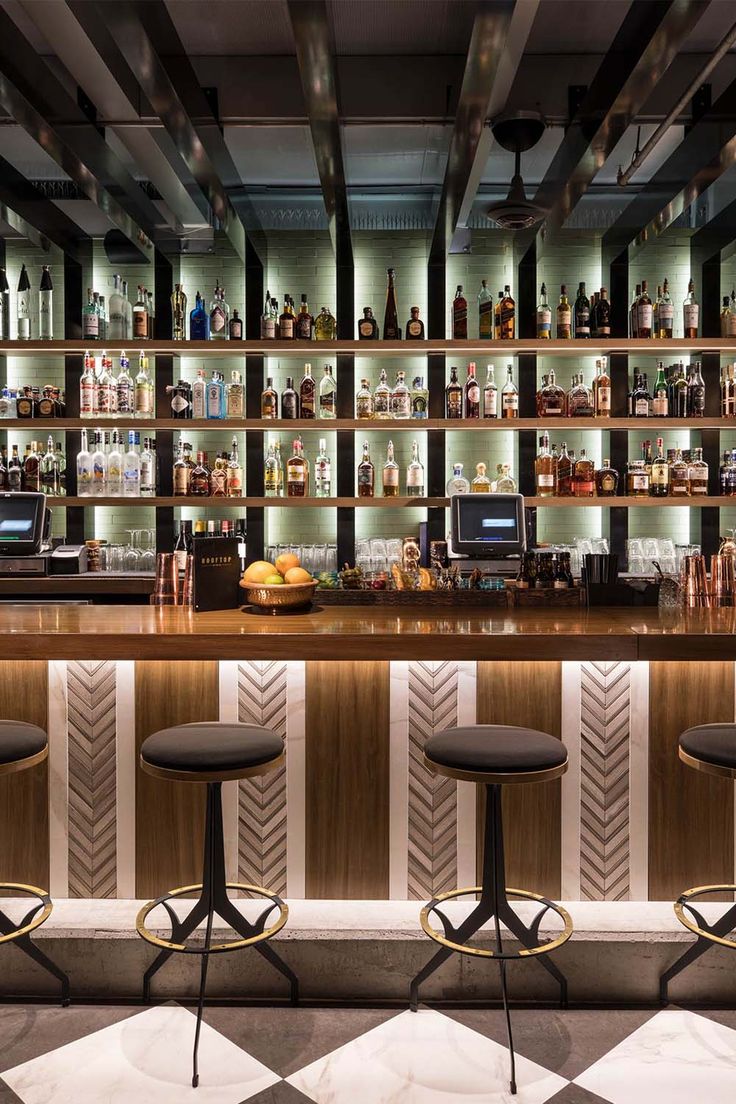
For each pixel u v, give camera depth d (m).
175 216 5.01
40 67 3.06
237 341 4.78
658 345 4.75
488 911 2.25
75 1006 2.38
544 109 3.94
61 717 2.66
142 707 2.66
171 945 2.14
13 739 2.18
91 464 4.91
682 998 2.42
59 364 5.21
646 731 2.65
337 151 3.41
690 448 5.19
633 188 4.86
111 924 2.48
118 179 3.94
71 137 3.35
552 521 5.26
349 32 3.79
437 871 2.65
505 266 5.22
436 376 4.94
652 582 3.12
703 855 2.66
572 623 2.70
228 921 2.26
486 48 2.67
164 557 3.31
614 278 4.91
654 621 2.76
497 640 2.46
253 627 2.59
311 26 2.53
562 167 3.77
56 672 2.66
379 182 4.92
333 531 5.28
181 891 2.40
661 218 4.18
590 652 2.47
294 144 4.41
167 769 2.08
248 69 3.97
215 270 5.24
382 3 3.58
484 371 5.19
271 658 2.46
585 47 3.89
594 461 5.20
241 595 3.15
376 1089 2.02
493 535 4.44
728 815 2.66
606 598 3.11
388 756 2.65
